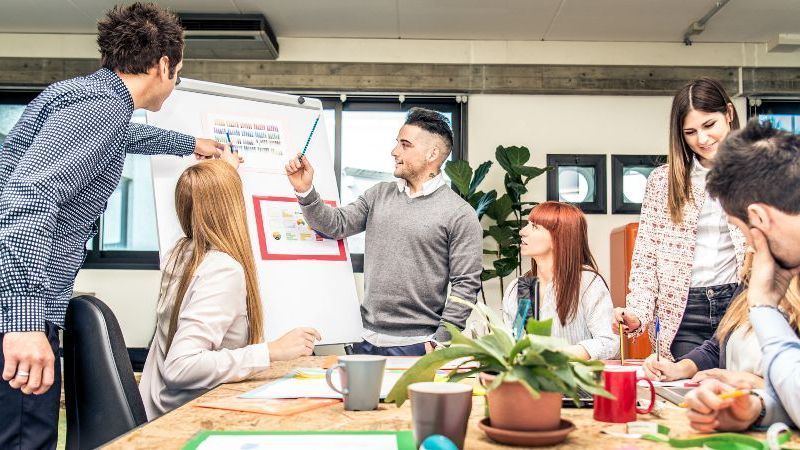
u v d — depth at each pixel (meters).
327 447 0.84
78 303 1.32
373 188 2.94
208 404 1.14
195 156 2.55
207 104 2.73
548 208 2.18
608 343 1.97
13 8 4.95
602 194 5.50
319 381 1.40
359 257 5.37
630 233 4.91
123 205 5.37
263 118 2.86
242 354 1.50
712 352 1.75
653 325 2.35
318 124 3.04
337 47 5.53
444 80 5.49
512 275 5.44
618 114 5.59
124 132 1.74
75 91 1.63
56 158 1.52
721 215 2.13
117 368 1.28
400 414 1.08
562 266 2.13
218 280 1.59
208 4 4.85
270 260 2.63
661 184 2.29
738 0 4.76
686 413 1.01
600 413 1.03
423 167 2.80
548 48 5.57
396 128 5.62
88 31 5.42
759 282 1.03
